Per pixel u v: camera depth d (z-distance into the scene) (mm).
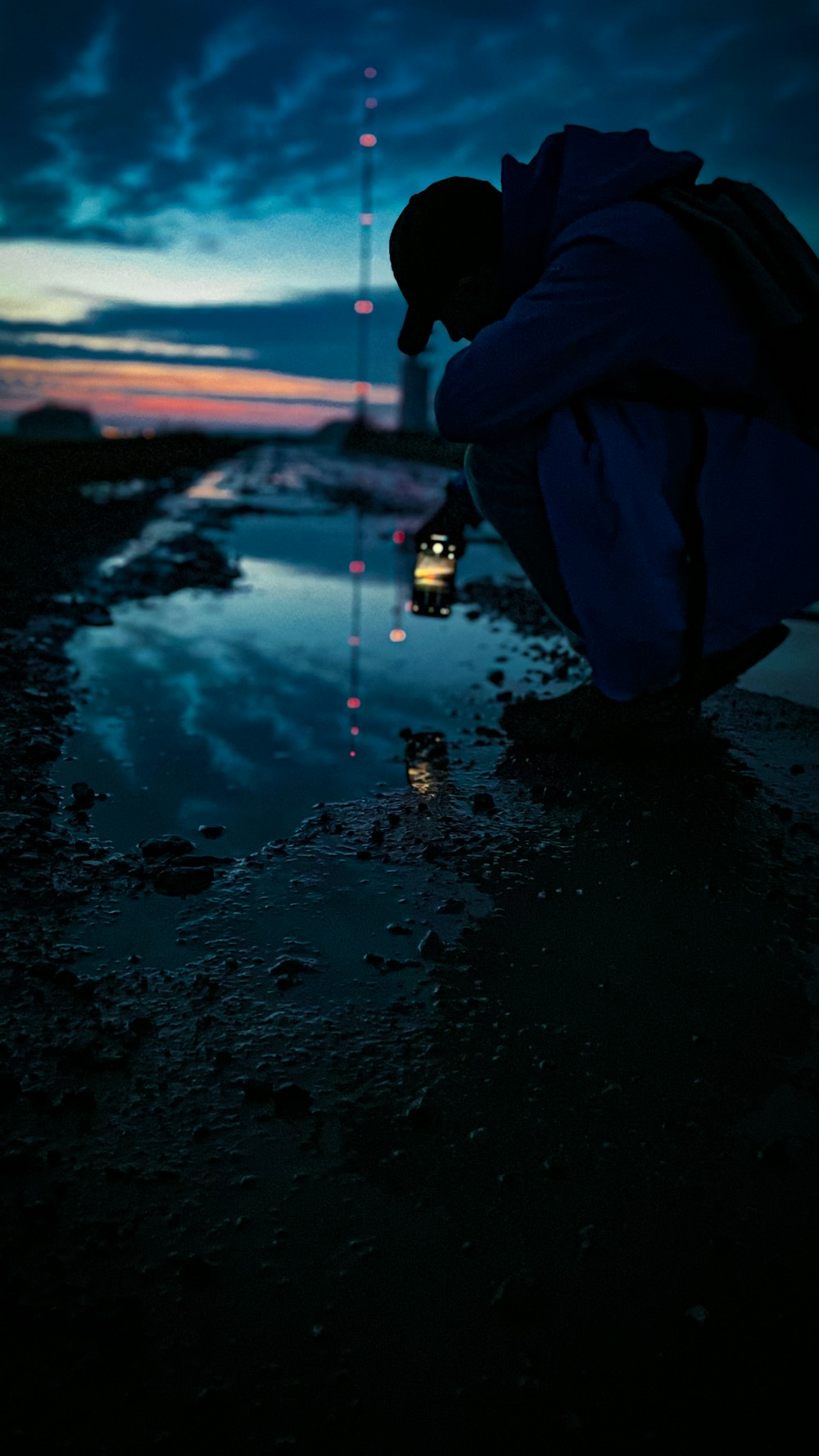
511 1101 1355
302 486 10578
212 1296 1046
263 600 4555
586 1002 1585
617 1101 1363
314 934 1757
